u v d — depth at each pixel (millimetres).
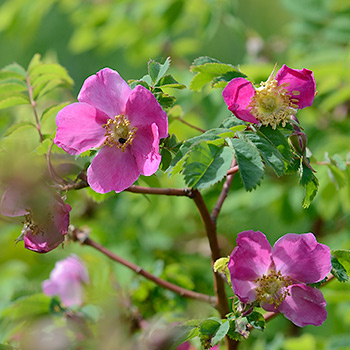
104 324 904
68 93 1054
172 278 972
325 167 1018
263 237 810
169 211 1100
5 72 898
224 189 873
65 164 836
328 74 1021
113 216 1128
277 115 811
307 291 809
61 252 1075
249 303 808
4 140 850
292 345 985
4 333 948
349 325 1057
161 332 854
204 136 804
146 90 809
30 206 805
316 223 1123
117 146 814
